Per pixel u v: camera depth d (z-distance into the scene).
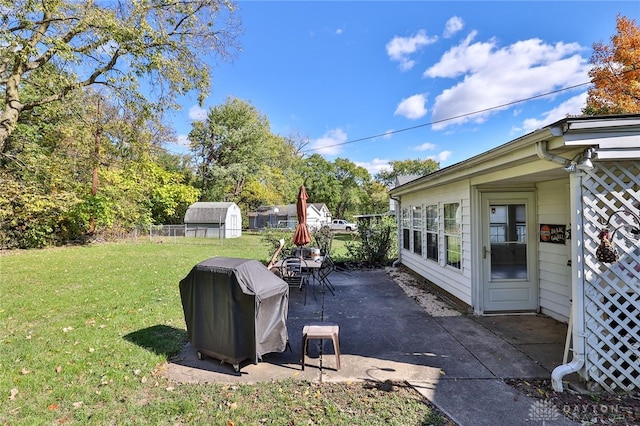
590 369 2.95
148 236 21.91
